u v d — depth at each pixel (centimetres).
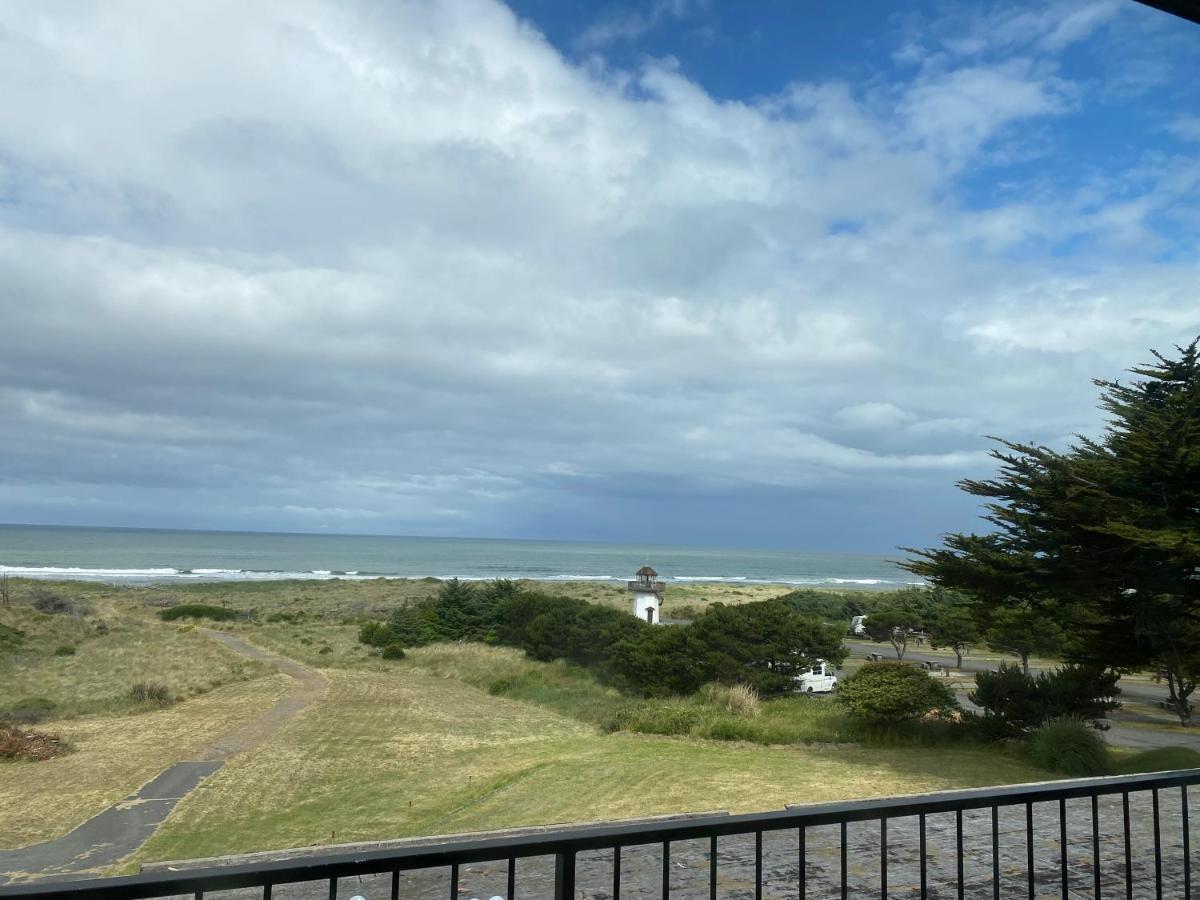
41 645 4191
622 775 1759
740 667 2934
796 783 1670
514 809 1545
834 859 920
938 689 2184
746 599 8488
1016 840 984
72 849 1457
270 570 13338
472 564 17262
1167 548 1373
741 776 1738
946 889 816
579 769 1839
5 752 2144
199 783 1934
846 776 1734
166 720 2745
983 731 2080
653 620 3928
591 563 19500
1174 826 1049
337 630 5412
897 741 2100
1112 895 782
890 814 351
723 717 2381
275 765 2119
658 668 2988
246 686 3478
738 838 1008
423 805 1730
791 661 3011
